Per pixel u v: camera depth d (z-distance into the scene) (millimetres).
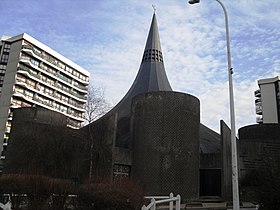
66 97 77125
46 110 31391
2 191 8945
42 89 69562
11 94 61469
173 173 25469
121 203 9664
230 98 12984
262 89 85062
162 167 25500
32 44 67812
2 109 61281
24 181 9016
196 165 27031
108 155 25391
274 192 14336
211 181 29219
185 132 26875
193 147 27078
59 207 9172
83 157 26469
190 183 25938
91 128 27375
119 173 25594
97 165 25625
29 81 66250
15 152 28078
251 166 30375
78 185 10305
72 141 27188
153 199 10852
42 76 69938
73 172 25734
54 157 26531
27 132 28469
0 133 59344
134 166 26688
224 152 28016
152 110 27156
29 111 30719
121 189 9977
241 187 28297
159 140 26188
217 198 27000
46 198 9070
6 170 27641
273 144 31562
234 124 12562
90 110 31062
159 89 44375
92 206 9609
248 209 19203
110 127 26375
